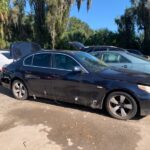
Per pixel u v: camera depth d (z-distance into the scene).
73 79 6.67
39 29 36.81
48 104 7.35
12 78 7.88
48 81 7.10
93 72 6.54
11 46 10.34
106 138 5.24
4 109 6.93
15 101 7.68
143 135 5.39
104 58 10.02
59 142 5.09
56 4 35.34
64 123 5.93
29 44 10.67
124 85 6.05
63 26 37.03
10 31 37.34
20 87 7.81
